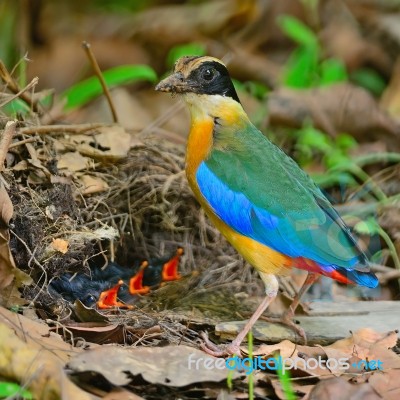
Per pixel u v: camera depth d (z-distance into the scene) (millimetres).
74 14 21828
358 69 20312
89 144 12672
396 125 16469
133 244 12523
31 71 20266
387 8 21422
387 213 14008
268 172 10852
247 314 11586
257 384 9336
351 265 10359
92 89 15734
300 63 18016
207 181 10984
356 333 10648
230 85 11367
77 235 11219
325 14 21281
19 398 8469
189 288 12008
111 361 8867
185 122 18141
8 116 12414
